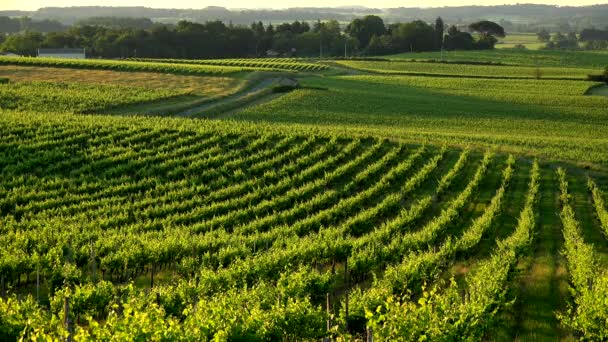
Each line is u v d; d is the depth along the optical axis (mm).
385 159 50219
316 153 50594
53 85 84812
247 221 36250
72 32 196250
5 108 66438
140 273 28500
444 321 16266
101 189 40781
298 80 108438
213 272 23922
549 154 55375
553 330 20578
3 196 37844
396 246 28250
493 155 53906
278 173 45531
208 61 134750
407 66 137500
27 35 181375
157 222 34531
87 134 51000
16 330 15852
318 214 36000
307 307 17281
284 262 25969
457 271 27688
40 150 46844
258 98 87062
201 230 34188
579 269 23266
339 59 153625
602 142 63812
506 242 28609
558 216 38688
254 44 183250
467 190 42375
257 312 16469
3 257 24234
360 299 19906
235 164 46781
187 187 42094
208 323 15242
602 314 18062
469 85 107750
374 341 15633
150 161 46594
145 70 106250
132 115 67500
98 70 104500
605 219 34594
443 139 60656
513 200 42312
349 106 83500
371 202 41156
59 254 26266
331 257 28156
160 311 15648
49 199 37531
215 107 76750
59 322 15984
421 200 40281
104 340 14250
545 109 86375
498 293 20875
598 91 103000
